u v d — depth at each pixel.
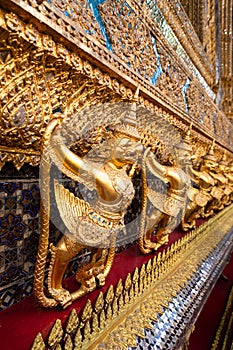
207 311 1.84
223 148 3.20
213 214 2.51
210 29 2.95
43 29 0.57
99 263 0.78
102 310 0.70
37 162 0.76
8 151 0.68
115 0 0.91
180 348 0.84
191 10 2.81
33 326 0.63
